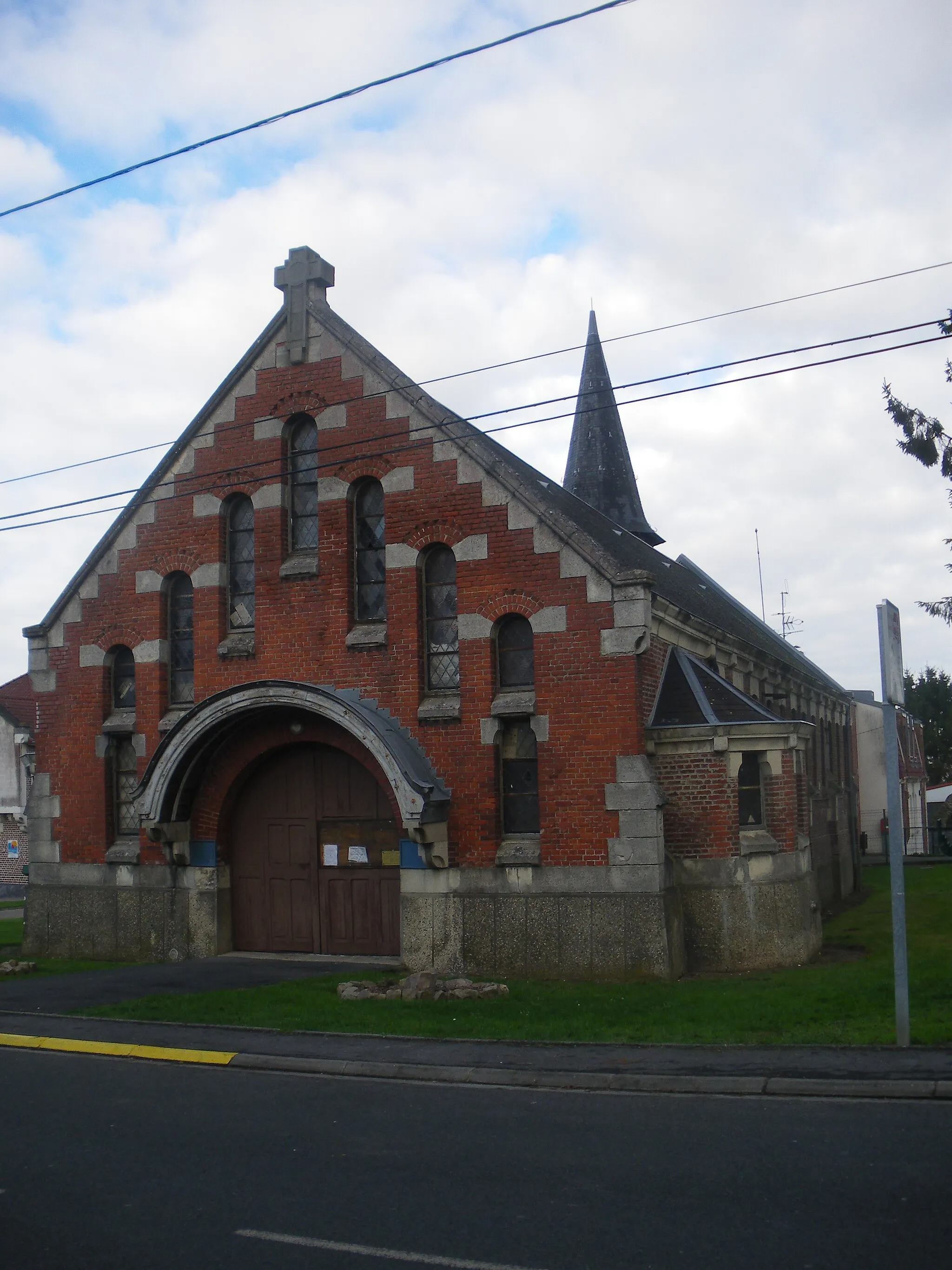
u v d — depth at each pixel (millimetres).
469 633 18109
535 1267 6512
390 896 19250
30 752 39750
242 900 20156
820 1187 7656
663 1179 7938
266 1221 7352
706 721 17844
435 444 18641
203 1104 10477
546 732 17531
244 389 20406
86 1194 7980
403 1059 11797
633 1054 11633
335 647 19141
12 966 18812
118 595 21125
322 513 19484
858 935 21875
